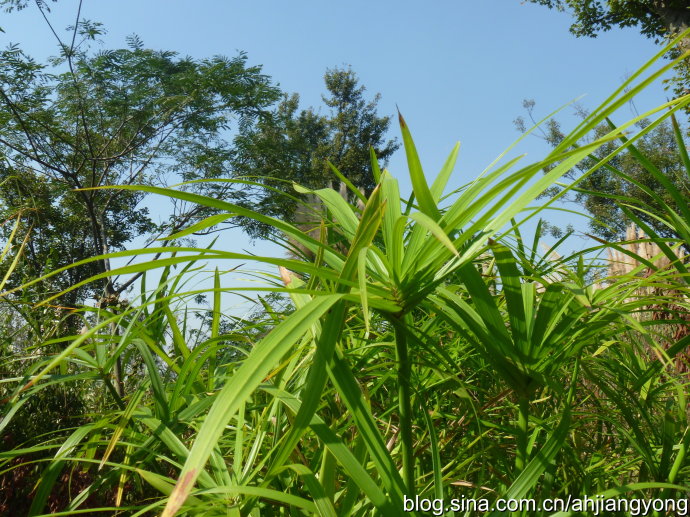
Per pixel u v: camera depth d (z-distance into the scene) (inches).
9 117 446.0
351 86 1222.9
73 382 98.0
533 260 53.2
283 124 619.8
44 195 457.7
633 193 617.0
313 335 36.3
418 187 31.9
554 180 29.9
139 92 486.3
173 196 27.3
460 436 56.0
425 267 31.2
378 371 54.6
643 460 46.1
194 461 19.4
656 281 45.8
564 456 48.8
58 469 38.5
